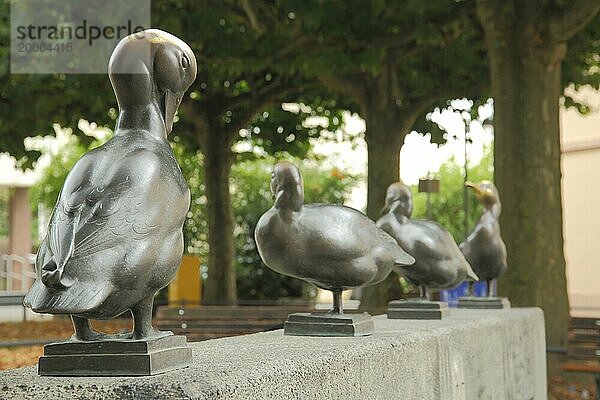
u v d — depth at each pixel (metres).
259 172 22.34
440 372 3.31
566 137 18.45
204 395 1.77
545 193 9.18
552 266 9.10
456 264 4.16
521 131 9.24
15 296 13.70
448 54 12.82
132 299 1.90
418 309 4.01
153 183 1.96
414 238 4.10
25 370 1.97
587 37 11.57
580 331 9.06
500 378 4.22
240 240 20.78
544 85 9.33
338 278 3.06
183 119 16.72
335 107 16.62
